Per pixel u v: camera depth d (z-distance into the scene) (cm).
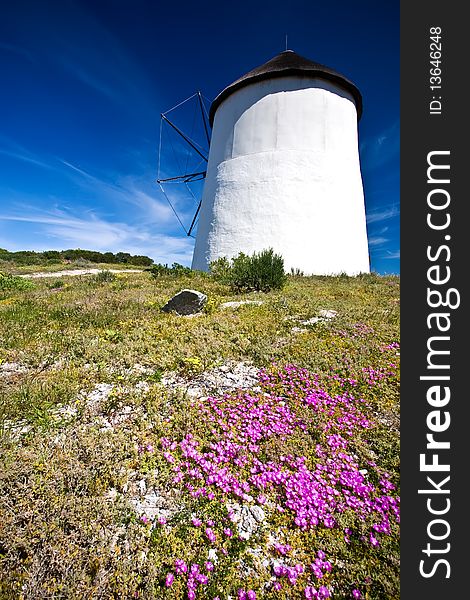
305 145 1822
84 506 267
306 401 452
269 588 245
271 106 1873
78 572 227
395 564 260
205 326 723
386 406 448
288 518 294
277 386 487
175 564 248
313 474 336
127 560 244
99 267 3042
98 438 348
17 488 272
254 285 1164
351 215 1883
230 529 277
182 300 877
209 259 1883
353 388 492
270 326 721
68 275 2109
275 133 1845
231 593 238
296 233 1739
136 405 425
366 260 1977
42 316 852
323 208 1783
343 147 1920
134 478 318
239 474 329
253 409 423
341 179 1866
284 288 1184
